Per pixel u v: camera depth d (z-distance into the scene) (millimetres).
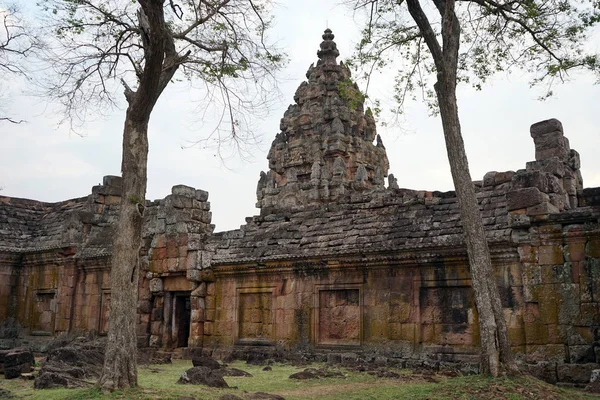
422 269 18859
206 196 26469
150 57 12289
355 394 12914
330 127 52219
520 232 16812
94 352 17438
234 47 16703
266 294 22781
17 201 34469
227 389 13344
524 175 17078
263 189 54156
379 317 19516
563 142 18906
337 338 20562
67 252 29578
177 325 25359
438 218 19344
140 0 11961
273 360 20703
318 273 21250
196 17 16438
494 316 12648
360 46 17234
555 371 15000
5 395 12141
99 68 16078
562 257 16078
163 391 11602
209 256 24391
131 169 12695
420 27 14609
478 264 12961
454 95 14164
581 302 15562
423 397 11711
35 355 26328
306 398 12422
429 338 18453
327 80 54344
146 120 13055
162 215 25969
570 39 16625
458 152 13734
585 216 15719
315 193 49656
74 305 29109
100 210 30172
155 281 25422
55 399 11281
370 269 19984
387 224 20422
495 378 12016
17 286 32125
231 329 23312
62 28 15609
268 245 23141
